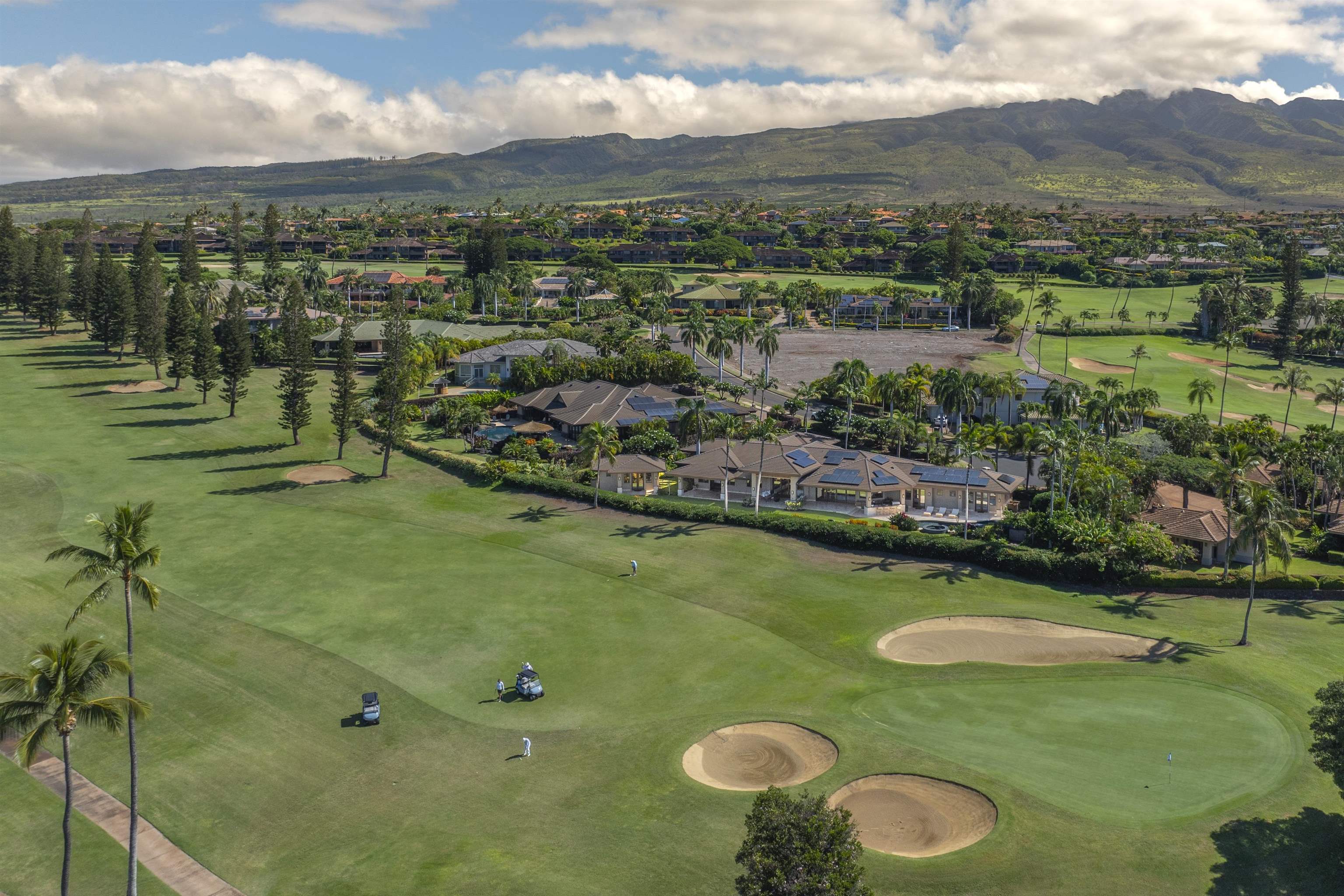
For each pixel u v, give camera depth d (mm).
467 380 160875
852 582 81250
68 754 39469
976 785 49781
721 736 56156
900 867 43438
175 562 83500
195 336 154375
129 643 44781
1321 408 162750
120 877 44156
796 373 176500
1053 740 55156
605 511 100500
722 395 149500
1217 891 41625
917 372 153375
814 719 57438
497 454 122250
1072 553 84500
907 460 122812
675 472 113438
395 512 99500
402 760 53906
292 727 57406
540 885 42562
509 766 53094
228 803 49969
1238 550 77250
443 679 63406
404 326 132625
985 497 108562
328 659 65750
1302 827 46188
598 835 46344
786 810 37656
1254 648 69562
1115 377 179500
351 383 122375
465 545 89312
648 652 67312
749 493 112688
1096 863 43406
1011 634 71938
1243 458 83562
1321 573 86000
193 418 135500
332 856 45406
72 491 102562
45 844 46406
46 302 183750
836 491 111062
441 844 46000
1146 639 70875
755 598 77312
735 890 41812
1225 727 56906
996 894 41531
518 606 75000
